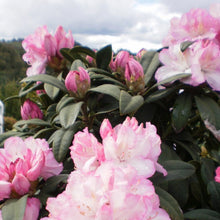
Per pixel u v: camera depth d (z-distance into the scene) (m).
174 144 1.36
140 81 1.20
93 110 1.31
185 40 1.28
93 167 0.78
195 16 1.29
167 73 1.21
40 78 1.21
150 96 1.20
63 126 1.04
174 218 0.81
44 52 1.54
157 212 0.72
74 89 1.16
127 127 0.76
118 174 0.67
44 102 1.65
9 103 6.75
